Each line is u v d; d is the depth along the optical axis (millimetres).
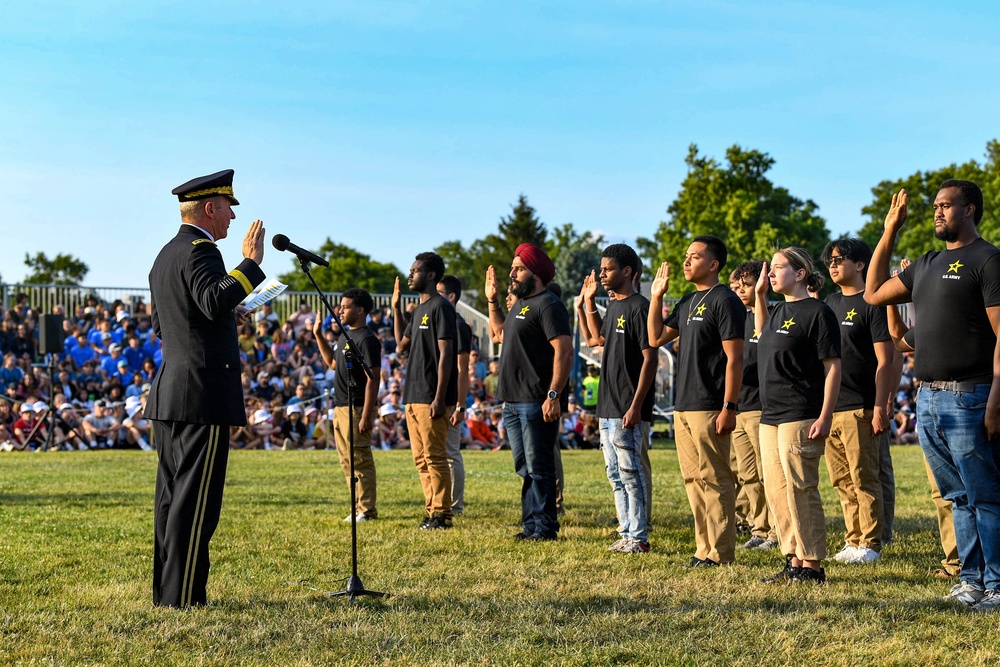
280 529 7965
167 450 5262
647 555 6812
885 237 5641
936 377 5328
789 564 6023
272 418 20453
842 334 7035
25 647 4309
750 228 58562
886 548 7359
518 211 76750
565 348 7465
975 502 5270
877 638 4531
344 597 5352
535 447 7590
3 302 24312
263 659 4188
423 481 8383
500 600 5293
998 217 59000
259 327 24000
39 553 6797
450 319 8188
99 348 22594
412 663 4121
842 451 7074
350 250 77375
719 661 4176
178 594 5113
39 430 19078
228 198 5496
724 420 6254
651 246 78250
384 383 23375
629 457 7062
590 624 4762
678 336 6855
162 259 5293
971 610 5102
